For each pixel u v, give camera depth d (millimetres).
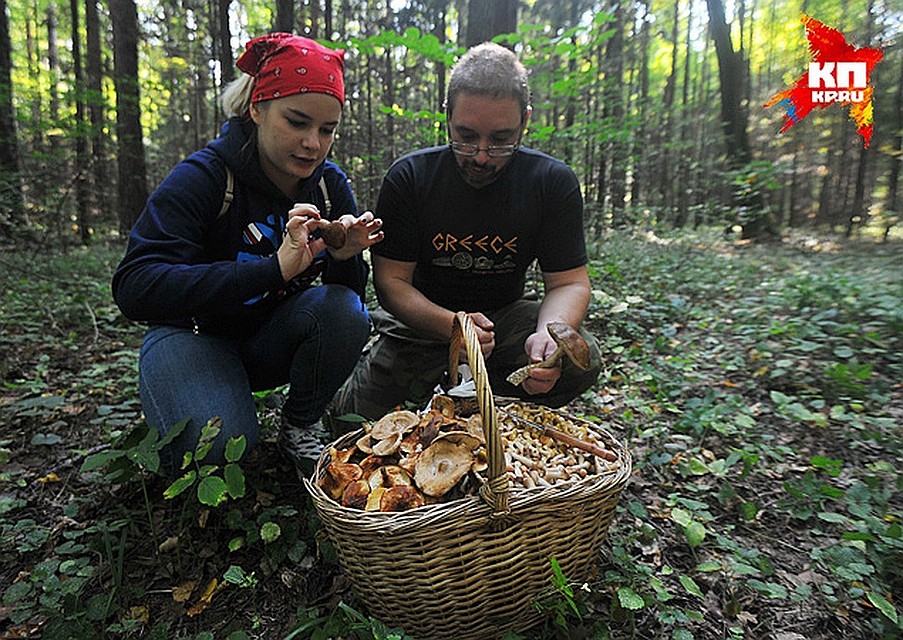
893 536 1850
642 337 4121
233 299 1789
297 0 12266
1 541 1919
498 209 2357
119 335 4117
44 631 1512
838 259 7820
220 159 1978
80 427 2715
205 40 16016
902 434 2652
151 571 1819
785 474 2412
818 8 13430
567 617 1602
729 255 8508
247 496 2133
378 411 2654
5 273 5609
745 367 3539
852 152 16172
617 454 1709
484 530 1396
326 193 2242
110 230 9859
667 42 19016
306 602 1713
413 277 2652
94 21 9898
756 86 20469
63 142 9789
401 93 13727
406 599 1457
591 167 6758
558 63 7359
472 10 5883
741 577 1819
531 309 2627
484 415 1323
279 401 2611
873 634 1620
